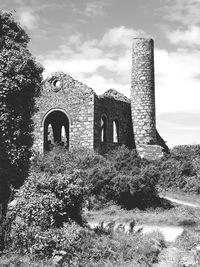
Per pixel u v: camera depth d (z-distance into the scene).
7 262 12.59
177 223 19.67
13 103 16.19
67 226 14.74
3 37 16.58
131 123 36.97
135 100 36.72
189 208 22.89
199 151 33.62
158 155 34.53
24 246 13.62
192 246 16.27
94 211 21.97
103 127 34.75
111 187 22.83
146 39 36.81
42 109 33.72
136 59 36.91
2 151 15.91
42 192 15.36
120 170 25.69
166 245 16.48
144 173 23.31
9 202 15.02
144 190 22.61
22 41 17.20
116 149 34.06
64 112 33.16
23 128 16.64
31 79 16.62
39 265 12.59
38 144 33.44
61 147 32.53
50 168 24.47
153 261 14.31
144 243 15.47
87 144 32.22
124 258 13.96
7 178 15.97
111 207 22.30
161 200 23.89
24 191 15.30
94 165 26.30
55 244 13.70
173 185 28.52
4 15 16.80
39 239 13.66
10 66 15.98
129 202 22.77
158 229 17.92
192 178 28.52
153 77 36.97
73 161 26.94
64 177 16.22
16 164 16.23
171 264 14.16
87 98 32.50
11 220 14.12
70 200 15.60
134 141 36.47
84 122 32.47
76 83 33.00
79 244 13.89
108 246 14.37
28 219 14.55
